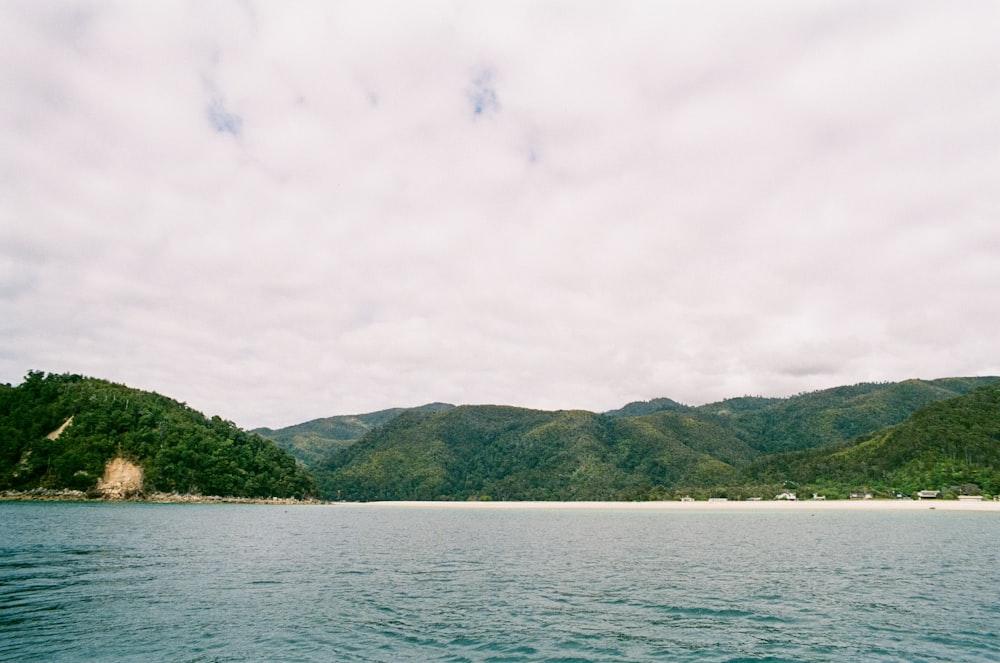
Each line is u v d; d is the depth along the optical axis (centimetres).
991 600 3011
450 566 4384
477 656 2044
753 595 3161
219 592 3125
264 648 2100
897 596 3123
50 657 1967
